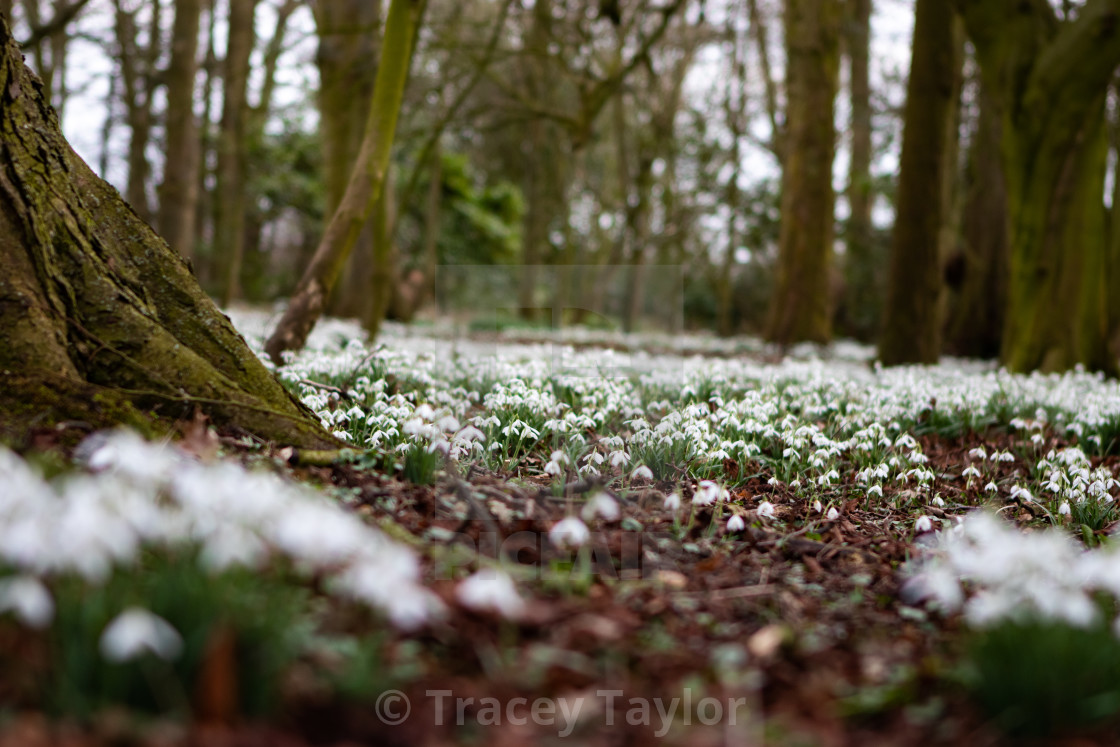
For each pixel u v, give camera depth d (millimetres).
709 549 3682
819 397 7867
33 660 2025
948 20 12539
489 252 29766
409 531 3311
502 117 24938
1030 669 2252
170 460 2859
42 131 4027
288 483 3332
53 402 3430
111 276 4035
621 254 22828
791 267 17516
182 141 15195
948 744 2225
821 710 2363
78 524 1942
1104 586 3240
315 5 14969
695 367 8727
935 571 3064
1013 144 11641
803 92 17156
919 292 12805
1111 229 15812
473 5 21359
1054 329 11742
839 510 4902
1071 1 12930
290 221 28750
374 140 7547
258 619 2111
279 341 7125
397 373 6988
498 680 2344
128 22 19188
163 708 1953
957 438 7562
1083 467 5453
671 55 26750
